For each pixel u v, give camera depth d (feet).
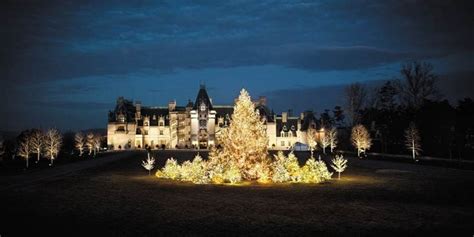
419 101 375.86
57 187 157.79
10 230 86.48
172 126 617.21
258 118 188.24
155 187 158.81
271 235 82.74
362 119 446.60
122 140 606.96
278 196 134.31
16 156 354.74
